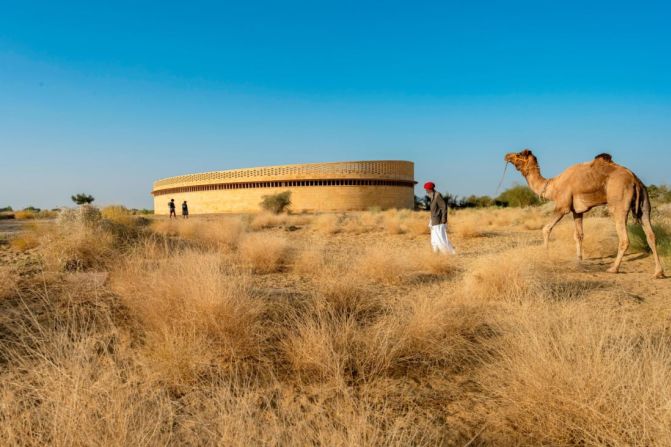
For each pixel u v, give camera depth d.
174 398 2.94
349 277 5.77
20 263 7.66
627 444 2.36
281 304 4.90
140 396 2.75
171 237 12.50
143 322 4.21
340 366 3.42
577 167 8.33
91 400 2.42
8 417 2.42
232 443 2.18
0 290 5.19
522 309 4.63
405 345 3.79
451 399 3.07
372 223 21.44
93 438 2.13
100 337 3.92
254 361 3.62
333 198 56.84
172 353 3.31
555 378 2.80
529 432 2.67
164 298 4.32
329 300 5.09
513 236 14.86
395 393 3.14
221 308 4.00
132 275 5.41
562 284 6.45
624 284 6.56
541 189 9.07
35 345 3.70
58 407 2.28
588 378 2.75
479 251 11.04
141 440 2.16
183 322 3.86
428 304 4.56
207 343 3.70
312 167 57.41
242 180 59.94
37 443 2.23
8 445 2.18
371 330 4.05
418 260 8.41
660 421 2.37
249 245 9.05
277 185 58.62
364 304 5.13
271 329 4.23
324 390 3.13
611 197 7.75
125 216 14.64
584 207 8.23
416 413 2.86
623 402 2.55
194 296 4.14
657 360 2.86
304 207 57.38
